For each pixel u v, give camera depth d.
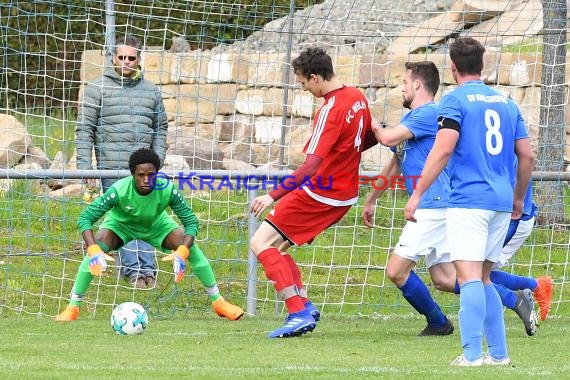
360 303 27.16
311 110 40.59
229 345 19.84
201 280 24.34
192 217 23.94
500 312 17.02
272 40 43.78
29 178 24.67
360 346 19.86
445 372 15.98
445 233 21.23
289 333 21.03
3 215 31.36
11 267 29.17
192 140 39.16
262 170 25.31
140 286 28.00
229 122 40.81
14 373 15.84
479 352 16.67
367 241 31.36
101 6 36.16
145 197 23.33
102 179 25.78
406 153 21.42
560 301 26.97
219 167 38.31
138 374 15.78
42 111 47.56
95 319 24.59
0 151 37.69
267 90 40.94
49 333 21.69
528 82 38.84
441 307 26.97
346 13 46.31
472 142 16.33
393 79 41.00
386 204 32.69
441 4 46.53
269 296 27.97
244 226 29.98
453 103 16.41
